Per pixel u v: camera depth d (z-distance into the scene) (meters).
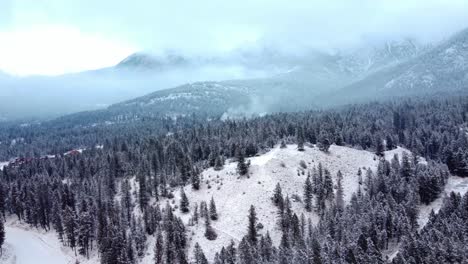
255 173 155.75
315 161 167.62
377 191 134.12
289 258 97.75
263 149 182.88
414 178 136.88
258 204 138.12
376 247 98.00
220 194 148.25
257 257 103.69
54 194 164.00
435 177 132.00
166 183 166.75
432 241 93.06
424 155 195.12
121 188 170.62
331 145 190.00
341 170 165.25
